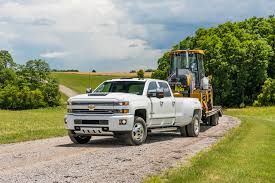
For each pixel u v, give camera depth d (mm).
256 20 89125
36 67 117375
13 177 8367
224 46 75688
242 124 24219
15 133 18250
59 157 11086
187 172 8516
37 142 15250
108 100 13516
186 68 22094
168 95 16156
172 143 14828
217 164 9539
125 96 13773
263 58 75312
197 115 17766
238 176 8250
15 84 115625
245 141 14570
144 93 14727
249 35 81812
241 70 74688
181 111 16703
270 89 72562
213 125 24000
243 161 10039
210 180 7809
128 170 9195
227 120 29672
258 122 27172
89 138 15016
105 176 8531
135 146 13781
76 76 152000
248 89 78188
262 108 56688
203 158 10375
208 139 16453
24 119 34188
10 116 41125
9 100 111688
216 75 75438
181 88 20578
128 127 13555
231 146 12797
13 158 10906
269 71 81438
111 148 13180
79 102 13836
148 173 8852
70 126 13969
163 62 84188
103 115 13492
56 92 115938
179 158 11008
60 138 16938
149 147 13492
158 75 83375
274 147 13078
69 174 8711
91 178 8336
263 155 11117
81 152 12148
